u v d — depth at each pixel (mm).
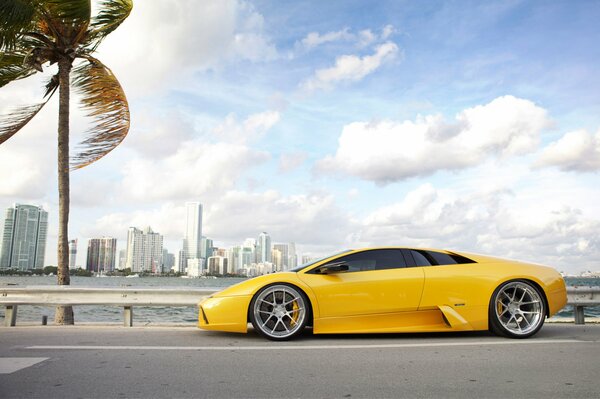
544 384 3400
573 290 6988
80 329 6348
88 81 9227
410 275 5496
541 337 5574
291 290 5352
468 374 3707
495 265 5664
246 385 3369
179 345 4980
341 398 3070
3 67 8641
